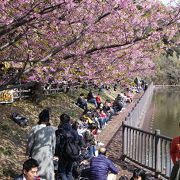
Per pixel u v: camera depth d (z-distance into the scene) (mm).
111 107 24344
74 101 25875
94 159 8820
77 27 9633
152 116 36562
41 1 7555
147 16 9398
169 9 9586
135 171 7793
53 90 25578
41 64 8594
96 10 8688
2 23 7789
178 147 7375
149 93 45219
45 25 8602
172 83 94000
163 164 10977
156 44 10703
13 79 8461
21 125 16422
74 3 8070
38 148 7875
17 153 12875
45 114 8125
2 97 18531
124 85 13242
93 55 10531
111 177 9492
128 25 9414
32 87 21656
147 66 12969
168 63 96000
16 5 7586
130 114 16781
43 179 7812
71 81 12320
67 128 9078
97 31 9328
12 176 10586
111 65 11328
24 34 8492
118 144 15828
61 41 9602
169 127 29938
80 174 9656
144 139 11898
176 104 52688
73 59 10047
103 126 20156
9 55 10023
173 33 9781
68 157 8977
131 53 11289
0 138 13602
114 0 8484
